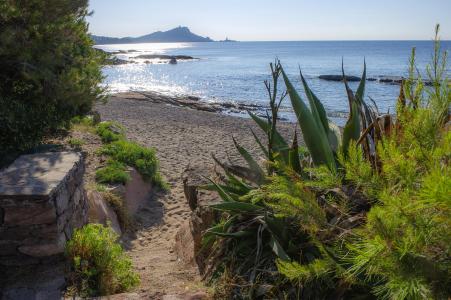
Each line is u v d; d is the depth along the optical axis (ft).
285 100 115.85
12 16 25.18
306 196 7.74
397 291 5.27
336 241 7.73
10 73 27.20
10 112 23.73
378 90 138.31
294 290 8.62
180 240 18.04
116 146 29.99
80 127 34.40
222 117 75.00
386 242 5.25
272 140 11.15
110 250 12.35
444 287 5.30
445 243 5.22
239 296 9.54
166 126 58.70
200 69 264.93
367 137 9.60
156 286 12.52
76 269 11.70
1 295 11.22
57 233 12.53
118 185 23.99
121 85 163.73
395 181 6.59
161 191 28.55
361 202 8.72
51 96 27.53
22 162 15.24
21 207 12.14
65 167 14.57
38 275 12.03
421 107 6.60
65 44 27.81
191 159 39.06
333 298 8.04
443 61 6.39
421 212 5.24
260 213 10.53
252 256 10.18
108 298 10.78
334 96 124.47
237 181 12.17
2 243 12.38
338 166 10.65
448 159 5.67
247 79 188.34
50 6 26.81
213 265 11.21
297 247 9.45
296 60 374.43
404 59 384.88
